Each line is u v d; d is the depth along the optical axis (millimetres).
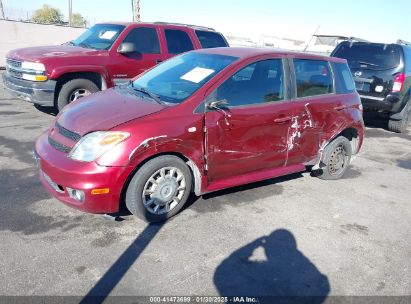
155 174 3516
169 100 3775
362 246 3615
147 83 4352
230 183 4066
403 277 3197
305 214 4160
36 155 3639
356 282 3068
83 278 2816
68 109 3906
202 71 4027
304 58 4660
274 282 2971
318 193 4793
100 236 3373
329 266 3244
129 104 3717
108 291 2711
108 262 3025
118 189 3279
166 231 3547
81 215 3701
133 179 3389
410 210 4539
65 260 3000
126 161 3234
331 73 5020
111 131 3240
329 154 5051
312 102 4621
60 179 3266
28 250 3082
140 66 7449
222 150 3859
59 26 17203
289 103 4395
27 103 8508
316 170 5156
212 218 3857
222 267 3088
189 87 3846
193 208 4035
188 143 3564
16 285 2682
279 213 4109
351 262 3334
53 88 6625
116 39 7223
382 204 4645
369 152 7012
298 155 4652
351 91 5305
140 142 3279
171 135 3438
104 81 7062
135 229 3537
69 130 3457
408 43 10062
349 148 5316
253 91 4090
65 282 2760
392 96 7984
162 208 3701
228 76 3889
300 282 3002
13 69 6883
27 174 4551
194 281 2891
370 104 8266
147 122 3371
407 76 8047
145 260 3090
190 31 8211
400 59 7902
